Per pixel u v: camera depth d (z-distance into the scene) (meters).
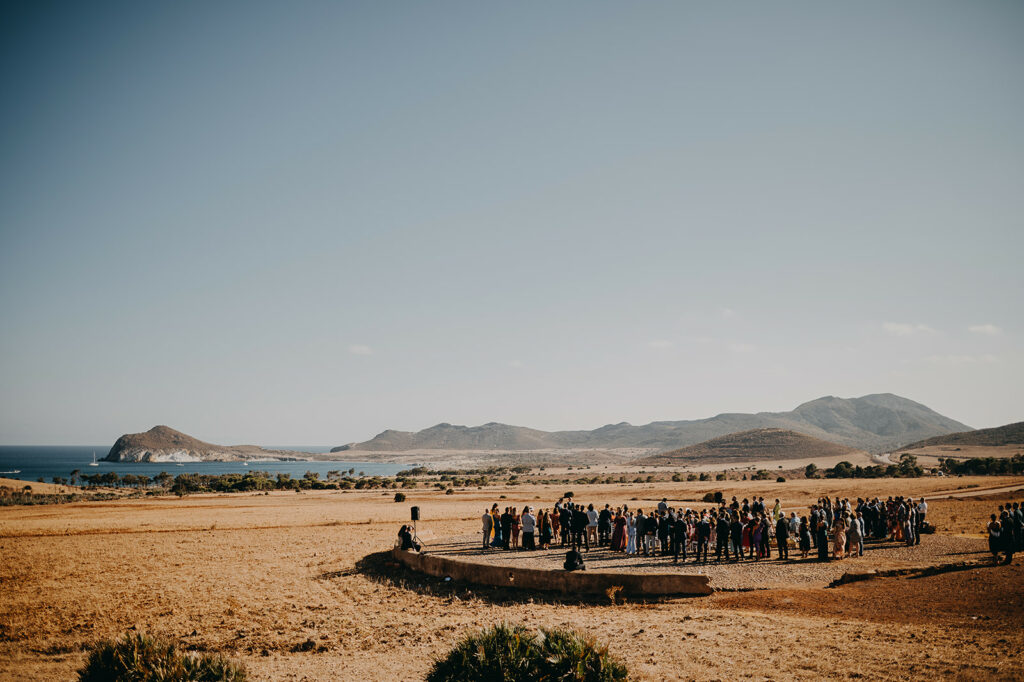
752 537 27.55
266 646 19.17
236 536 44.38
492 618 20.34
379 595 25.42
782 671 13.30
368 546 38.12
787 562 26.27
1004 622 16.08
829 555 27.70
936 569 22.59
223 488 148.75
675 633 16.69
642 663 14.38
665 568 25.16
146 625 21.97
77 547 39.53
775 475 189.50
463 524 49.31
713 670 13.62
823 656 14.08
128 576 30.19
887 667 13.10
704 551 27.50
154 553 36.91
